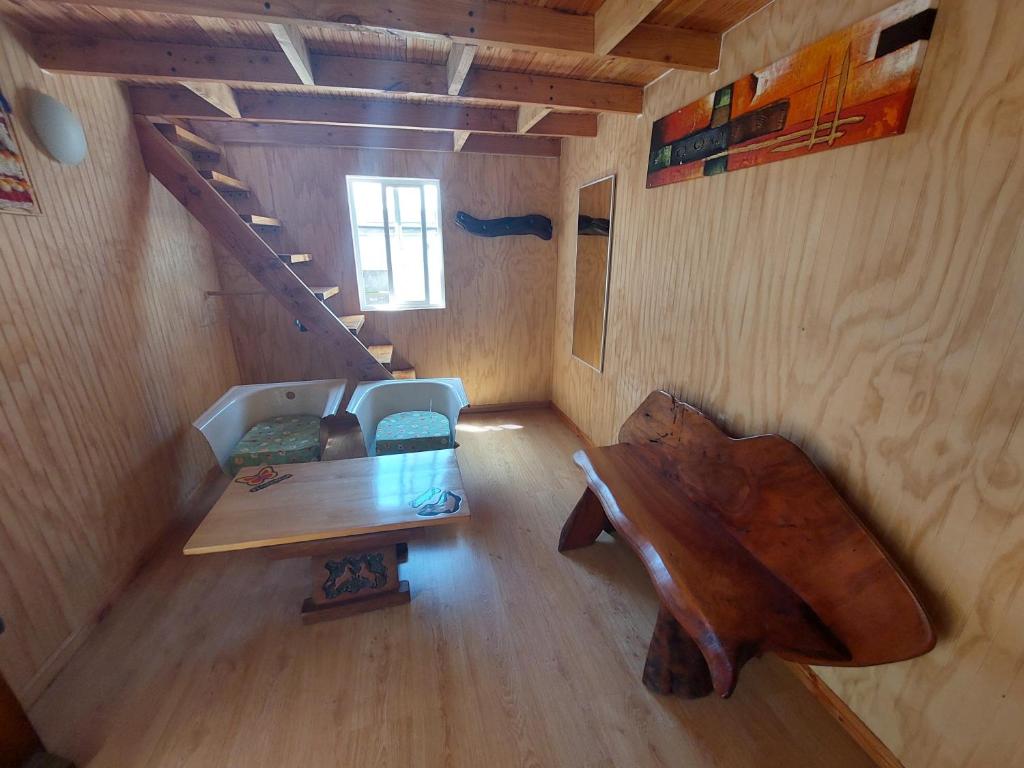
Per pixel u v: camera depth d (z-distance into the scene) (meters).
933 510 1.12
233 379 3.37
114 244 2.07
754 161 1.57
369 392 3.00
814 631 1.24
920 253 1.10
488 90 2.07
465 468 3.04
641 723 1.42
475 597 1.92
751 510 1.52
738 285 1.71
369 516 1.73
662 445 1.99
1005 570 0.99
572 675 1.58
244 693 1.49
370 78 1.95
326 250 3.39
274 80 1.91
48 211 1.68
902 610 1.11
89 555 1.74
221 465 2.46
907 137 1.10
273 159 3.14
